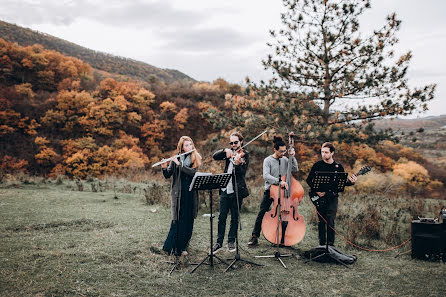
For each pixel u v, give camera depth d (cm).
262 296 307
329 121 1197
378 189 1537
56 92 5944
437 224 429
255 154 1816
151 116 5262
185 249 416
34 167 4109
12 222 528
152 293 302
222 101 6034
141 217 620
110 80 5575
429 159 3412
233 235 447
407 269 393
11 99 5097
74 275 327
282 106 1159
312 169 464
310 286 335
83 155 3981
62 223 542
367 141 1085
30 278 312
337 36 1093
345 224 616
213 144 1850
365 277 364
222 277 351
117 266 362
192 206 414
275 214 450
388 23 1034
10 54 6272
